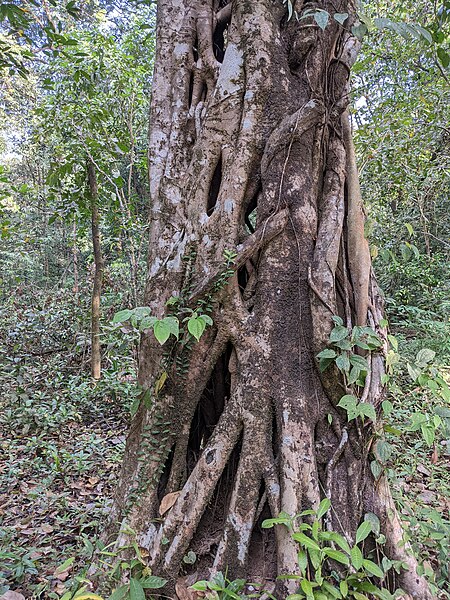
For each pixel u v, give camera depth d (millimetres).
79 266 11844
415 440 4215
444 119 6371
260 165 2344
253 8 2379
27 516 3404
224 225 2283
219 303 2254
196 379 2297
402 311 7770
